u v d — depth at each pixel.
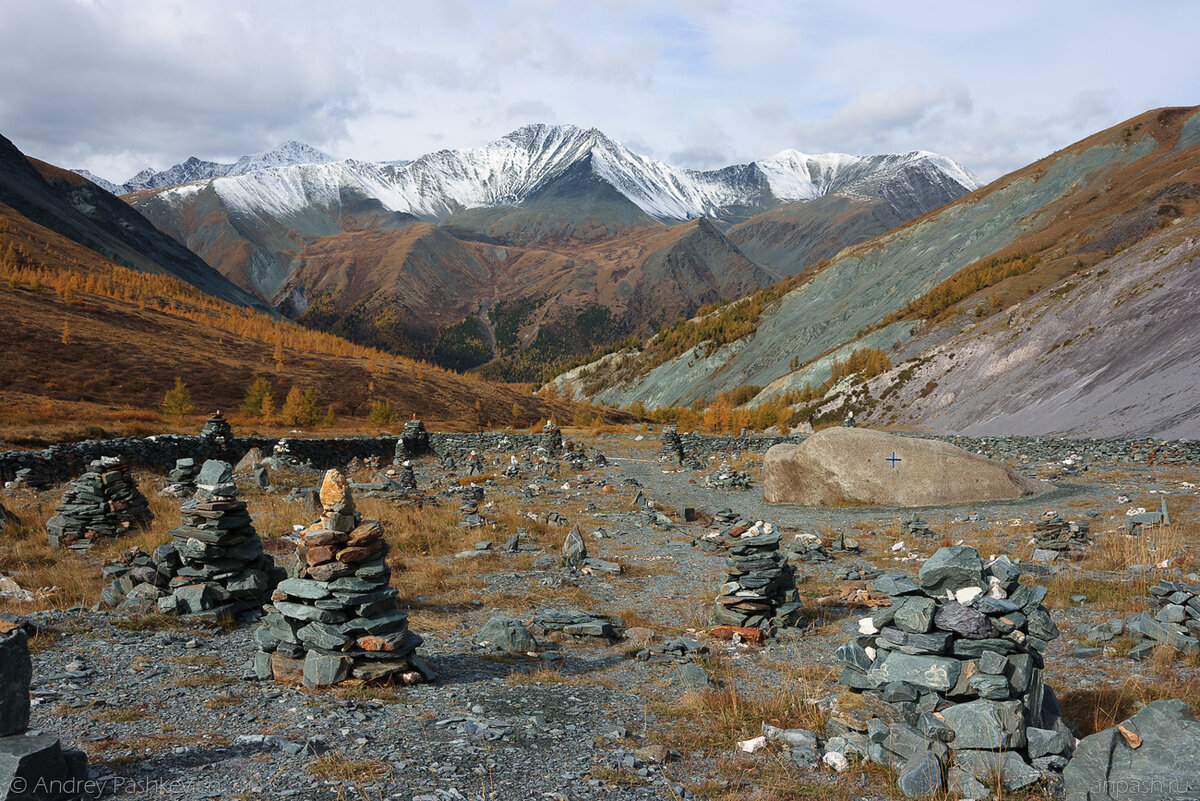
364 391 131.25
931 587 6.64
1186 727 5.21
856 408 116.62
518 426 139.00
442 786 5.17
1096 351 79.50
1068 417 66.44
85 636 8.80
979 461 27.14
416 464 44.12
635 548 18.38
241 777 5.14
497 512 22.86
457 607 12.02
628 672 8.82
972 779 5.41
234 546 11.06
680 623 11.55
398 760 5.61
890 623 6.88
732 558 10.98
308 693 7.24
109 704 6.57
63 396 84.62
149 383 100.06
